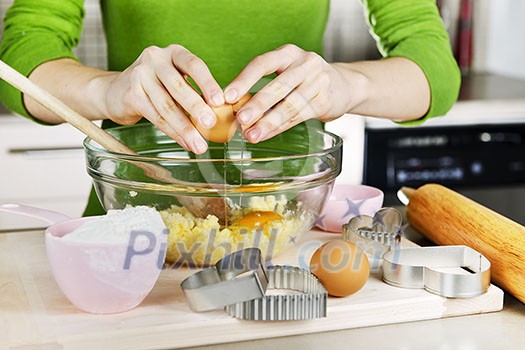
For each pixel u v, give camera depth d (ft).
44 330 2.79
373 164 8.51
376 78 4.16
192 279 3.00
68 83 3.84
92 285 2.84
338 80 3.46
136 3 4.51
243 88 3.07
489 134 8.77
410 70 4.36
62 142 7.82
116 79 3.39
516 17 10.47
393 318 3.05
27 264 3.46
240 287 2.84
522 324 3.06
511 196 7.46
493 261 3.32
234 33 4.63
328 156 3.32
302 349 2.82
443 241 3.74
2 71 2.97
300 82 3.19
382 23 4.75
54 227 3.01
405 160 8.59
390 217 3.74
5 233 3.93
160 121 3.15
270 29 4.67
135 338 2.79
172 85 3.05
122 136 3.70
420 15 4.70
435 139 8.64
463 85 9.67
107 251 2.79
